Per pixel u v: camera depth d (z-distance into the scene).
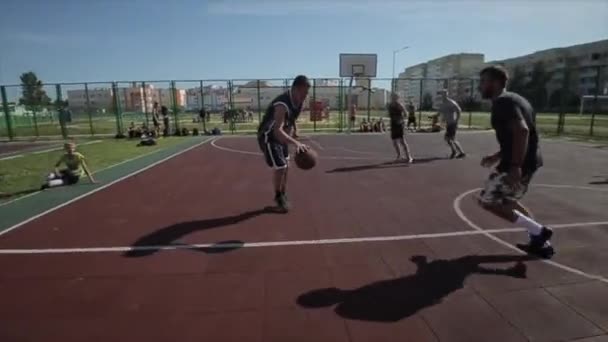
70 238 5.04
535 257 4.24
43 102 26.34
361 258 4.28
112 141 20.86
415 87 36.00
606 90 45.06
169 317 3.12
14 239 5.02
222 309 3.23
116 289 3.62
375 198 7.11
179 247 4.68
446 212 6.11
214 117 42.28
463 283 3.65
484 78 4.00
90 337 2.86
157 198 7.29
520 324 2.96
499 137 3.98
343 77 26.39
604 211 6.06
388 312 3.16
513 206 4.20
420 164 11.39
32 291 3.60
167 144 18.55
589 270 3.90
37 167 11.87
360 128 25.53
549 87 40.12
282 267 4.07
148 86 29.55
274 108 5.71
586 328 2.90
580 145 16.06
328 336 2.83
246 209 6.42
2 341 2.83
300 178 9.20
